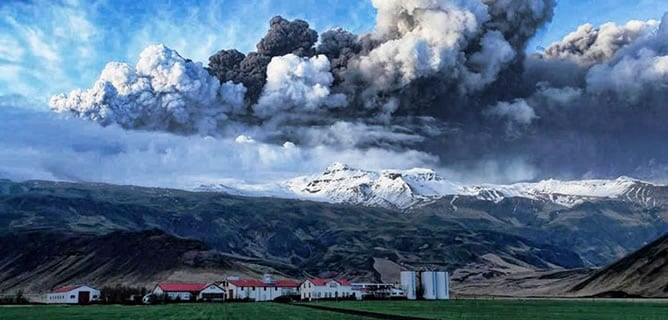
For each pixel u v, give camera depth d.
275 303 183.12
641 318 107.06
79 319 107.81
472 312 124.88
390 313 119.88
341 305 161.50
